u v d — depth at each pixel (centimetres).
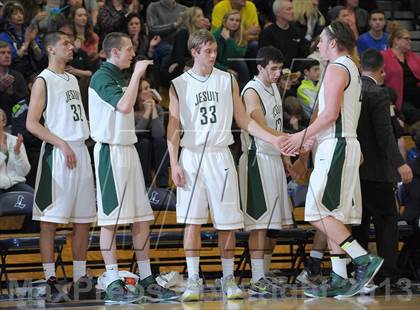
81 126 1163
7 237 1297
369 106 1213
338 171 1120
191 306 1055
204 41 1130
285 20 1695
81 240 1162
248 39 1741
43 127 1146
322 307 1033
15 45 1591
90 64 1561
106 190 1126
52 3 1827
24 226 1357
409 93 1834
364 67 1234
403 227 1303
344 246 1116
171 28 1702
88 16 1628
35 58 1573
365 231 1259
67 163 1140
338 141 1123
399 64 1800
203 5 1905
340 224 1121
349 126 1129
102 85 1122
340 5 1959
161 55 1683
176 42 1642
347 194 1127
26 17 1662
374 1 2019
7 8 1594
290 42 1695
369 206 1223
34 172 1422
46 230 1151
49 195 1141
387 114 1204
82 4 1697
